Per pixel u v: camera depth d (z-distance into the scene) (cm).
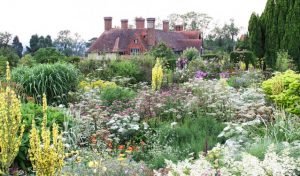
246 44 2580
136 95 1143
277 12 1758
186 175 449
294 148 552
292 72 981
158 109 966
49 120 724
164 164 672
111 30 4269
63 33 4750
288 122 755
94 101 1038
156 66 1299
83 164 595
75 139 740
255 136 716
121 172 576
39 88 1149
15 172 559
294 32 1695
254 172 435
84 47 4853
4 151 415
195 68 1805
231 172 460
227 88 1054
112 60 1823
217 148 516
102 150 702
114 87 1204
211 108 955
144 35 4144
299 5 1689
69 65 1298
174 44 4425
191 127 832
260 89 1039
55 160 393
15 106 421
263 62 1797
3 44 3859
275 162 442
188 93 1088
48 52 2281
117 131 849
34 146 395
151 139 810
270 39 1777
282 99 849
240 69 1733
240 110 905
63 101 1159
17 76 1187
